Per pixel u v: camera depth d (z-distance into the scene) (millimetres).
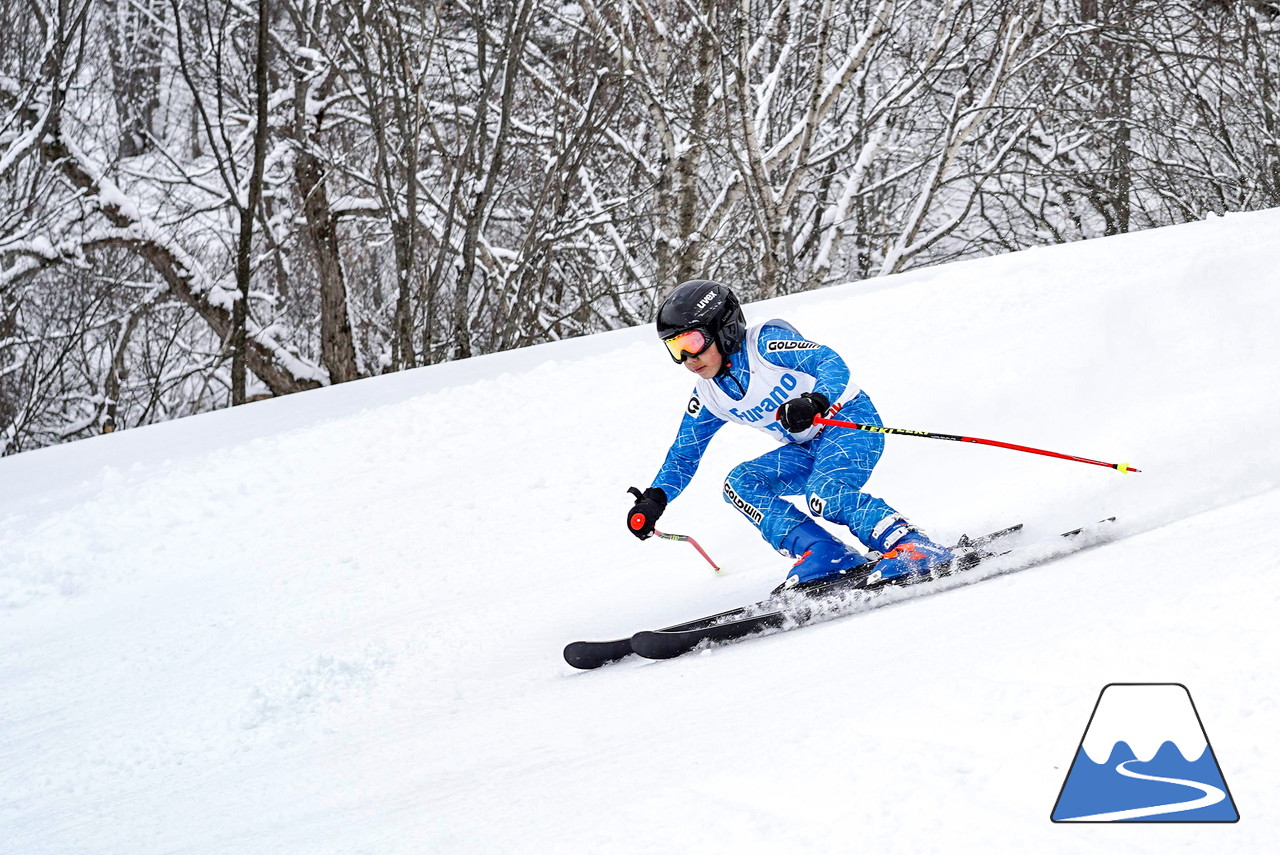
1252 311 13836
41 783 8773
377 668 10219
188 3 42781
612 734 6109
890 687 5066
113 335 44781
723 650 7898
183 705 10258
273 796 6898
